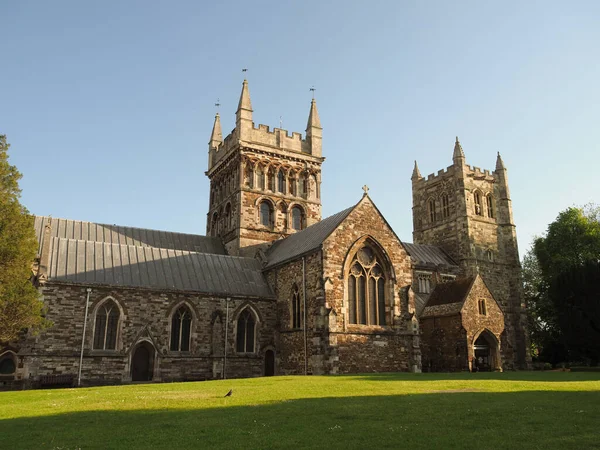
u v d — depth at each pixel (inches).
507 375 1656.0
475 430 617.3
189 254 2317.9
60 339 1790.1
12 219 1540.4
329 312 1884.8
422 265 2925.7
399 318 2060.8
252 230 2755.9
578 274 2566.4
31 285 1546.5
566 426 629.9
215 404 901.8
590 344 2524.6
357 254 2053.4
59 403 968.3
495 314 2187.5
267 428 648.4
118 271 2012.8
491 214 3415.4
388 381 1364.4
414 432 607.8
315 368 1865.2
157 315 1972.2
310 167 3036.4
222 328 2078.0
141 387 1387.8
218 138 3321.9
